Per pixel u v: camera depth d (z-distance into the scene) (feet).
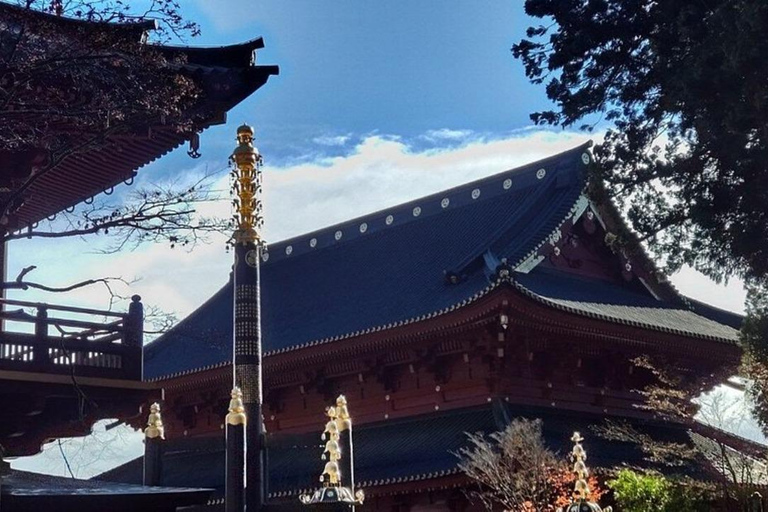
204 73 80.28
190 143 82.64
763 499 111.96
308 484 134.10
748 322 117.19
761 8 89.66
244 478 67.05
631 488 116.88
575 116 113.39
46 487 63.00
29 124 70.69
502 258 148.87
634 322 145.28
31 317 75.10
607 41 111.24
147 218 67.87
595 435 141.90
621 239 123.34
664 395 138.31
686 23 100.22
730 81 95.30
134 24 69.92
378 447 143.95
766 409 119.14
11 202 76.89
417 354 144.77
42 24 67.77
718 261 108.99
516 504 118.73
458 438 135.74
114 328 78.64
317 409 159.74
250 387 70.64
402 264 178.09
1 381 72.13
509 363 139.95
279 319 183.83
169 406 180.14
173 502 65.16
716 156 103.40
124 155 87.97
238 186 73.46
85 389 75.56
